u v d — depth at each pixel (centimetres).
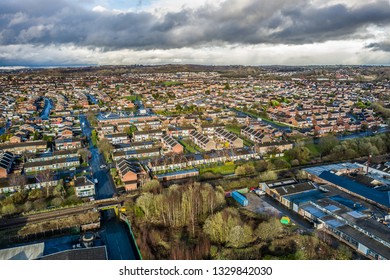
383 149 17400
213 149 18100
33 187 12794
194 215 10462
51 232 9912
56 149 18638
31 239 9700
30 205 10994
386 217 9875
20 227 9938
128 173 12962
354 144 17312
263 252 8612
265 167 14925
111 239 9688
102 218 10956
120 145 18412
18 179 12850
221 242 9169
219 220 9400
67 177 13950
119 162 14588
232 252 8538
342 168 14425
